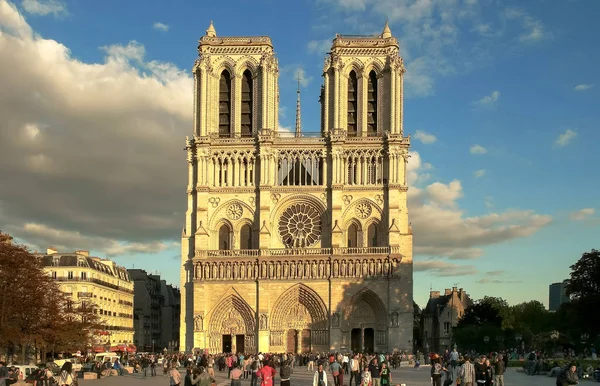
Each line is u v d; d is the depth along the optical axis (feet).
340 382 230.48
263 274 537.24
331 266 535.19
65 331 434.71
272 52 572.10
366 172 551.59
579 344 580.30
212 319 539.29
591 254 460.55
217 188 555.28
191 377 173.47
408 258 537.24
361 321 536.83
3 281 395.14
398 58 561.84
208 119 561.43
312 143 557.74
